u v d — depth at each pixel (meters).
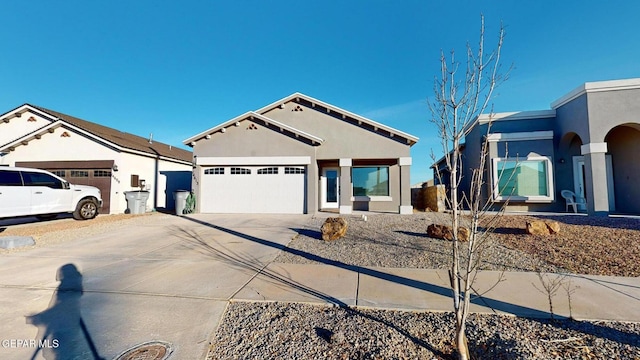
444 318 3.35
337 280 4.63
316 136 14.19
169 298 4.00
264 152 13.51
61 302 3.91
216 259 5.94
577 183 12.70
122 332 3.19
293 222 10.80
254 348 2.88
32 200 10.13
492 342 2.87
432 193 15.09
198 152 13.78
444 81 3.05
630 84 10.64
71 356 2.79
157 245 7.23
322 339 2.99
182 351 2.85
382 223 10.34
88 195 11.91
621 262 5.23
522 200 12.91
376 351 2.77
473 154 14.86
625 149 12.13
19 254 6.40
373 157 13.78
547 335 2.95
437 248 6.58
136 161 15.63
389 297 3.94
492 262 5.46
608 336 2.91
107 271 5.18
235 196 13.73
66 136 14.56
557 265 5.22
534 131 13.12
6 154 14.68
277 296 4.02
